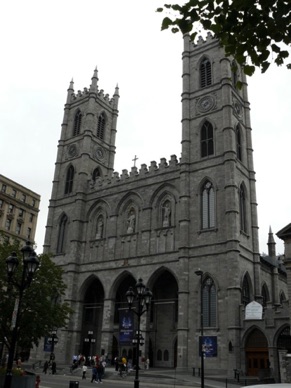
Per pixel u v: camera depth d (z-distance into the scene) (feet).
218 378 158.71
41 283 126.62
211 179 209.26
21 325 118.52
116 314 233.96
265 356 167.02
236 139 223.51
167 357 209.87
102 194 256.11
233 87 232.53
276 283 236.22
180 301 191.62
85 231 254.88
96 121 295.69
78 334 229.45
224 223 196.34
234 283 180.04
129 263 222.07
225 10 36.22
